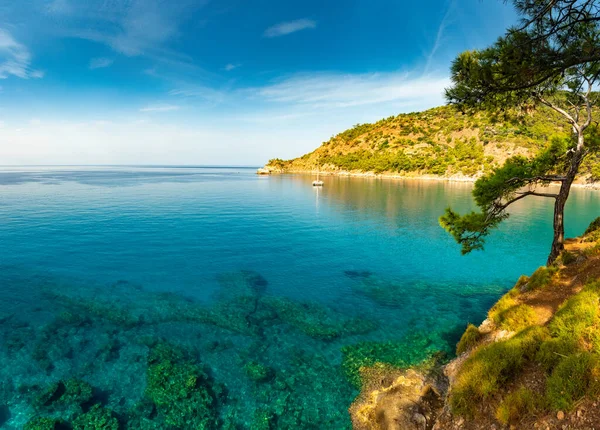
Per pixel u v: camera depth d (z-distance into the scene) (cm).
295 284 2158
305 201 6750
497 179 1302
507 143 14338
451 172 14112
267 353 1341
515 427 678
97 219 4266
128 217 4488
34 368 1196
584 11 737
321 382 1166
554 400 653
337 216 4938
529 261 2730
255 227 4025
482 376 826
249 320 1633
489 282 2241
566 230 3956
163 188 9425
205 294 1955
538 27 791
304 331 1528
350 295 1983
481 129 16450
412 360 1284
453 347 1368
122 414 1003
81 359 1262
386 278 2306
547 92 1194
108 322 1565
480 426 742
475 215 1345
